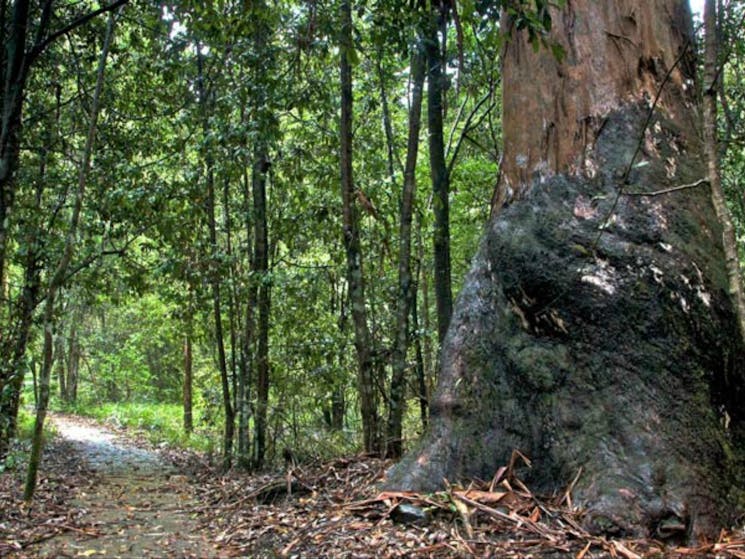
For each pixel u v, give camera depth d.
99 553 5.07
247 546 5.17
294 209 10.30
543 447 4.97
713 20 3.58
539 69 5.60
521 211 5.46
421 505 4.98
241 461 9.49
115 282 11.89
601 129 5.33
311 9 6.60
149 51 10.26
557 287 5.03
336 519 5.20
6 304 11.38
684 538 4.18
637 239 4.92
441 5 5.81
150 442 16.05
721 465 4.46
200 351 21.48
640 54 5.43
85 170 6.50
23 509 6.27
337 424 11.48
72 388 30.34
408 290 8.05
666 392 4.61
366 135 10.27
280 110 9.18
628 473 4.45
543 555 4.07
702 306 4.72
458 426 5.42
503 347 5.34
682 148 5.28
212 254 9.61
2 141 6.00
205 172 9.84
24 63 6.09
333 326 10.78
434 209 9.92
